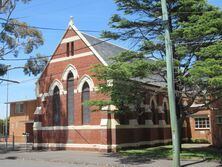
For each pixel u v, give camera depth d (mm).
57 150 34000
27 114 54469
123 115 32344
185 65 24406
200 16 23562
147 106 36250
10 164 23875
